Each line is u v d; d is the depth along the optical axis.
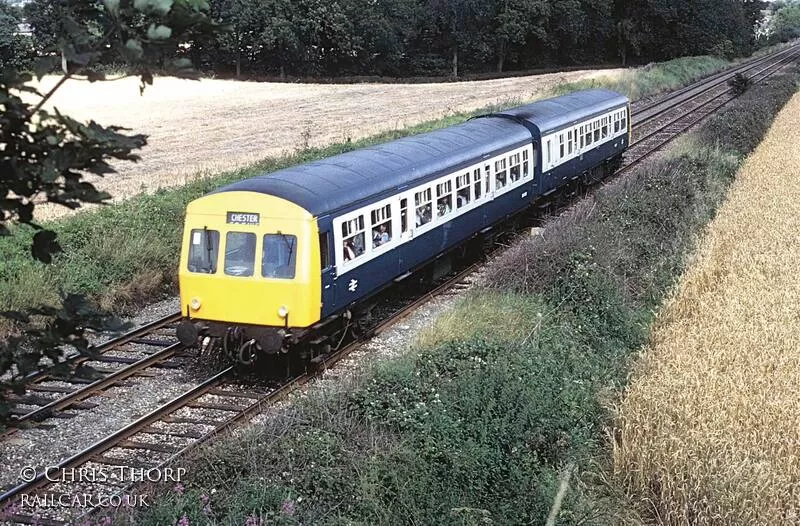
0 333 13.21
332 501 8.52
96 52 3.17
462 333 12.97
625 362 13.31
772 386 11.98
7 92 3.13
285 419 9.86
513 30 80.25
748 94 48.84
